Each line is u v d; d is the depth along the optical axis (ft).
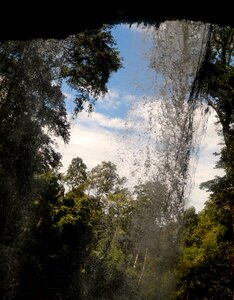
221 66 44.50
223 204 60.23
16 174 65.05
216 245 72.59
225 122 56.44
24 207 68.08
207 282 71.92
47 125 69.10
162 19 10.71
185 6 10.06
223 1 9.72
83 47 64.13
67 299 80.02
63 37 10.87
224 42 43.14
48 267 75.15
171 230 80.07
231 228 69.41
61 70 66.64
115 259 112.68
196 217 100.89
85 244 82.43
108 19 10.50
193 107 26.25
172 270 82.58
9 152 64.13
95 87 69.26
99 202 122.21
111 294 102.83
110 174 125.08
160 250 84.38
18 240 68.54
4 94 63.67
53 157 74.54
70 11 9.96
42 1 9.62
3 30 10.52
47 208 78.54
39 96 65.36
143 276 90.07
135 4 10.02
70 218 78.69
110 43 64.23
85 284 99.45
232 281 64.13
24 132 65.21
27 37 10.84
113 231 119.75
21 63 59.21
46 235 76.23
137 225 101.09
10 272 67.21
